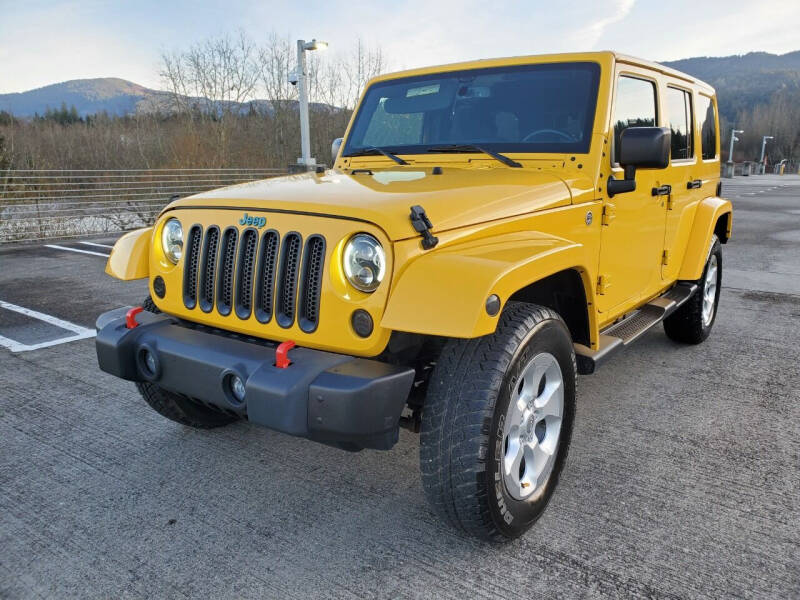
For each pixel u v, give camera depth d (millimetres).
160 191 14820
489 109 3283
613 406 3799
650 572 2250
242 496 2791
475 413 2119
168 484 2891
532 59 3330
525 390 2379
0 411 3699
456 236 2240
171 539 2471
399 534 2506
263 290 2330
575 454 3178
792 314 6035
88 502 2736
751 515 2609
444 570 2279
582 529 2523
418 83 3588
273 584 2207
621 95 3223
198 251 2533
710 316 5082
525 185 2670
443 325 1927
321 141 28844
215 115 28641
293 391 2008
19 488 2846
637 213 3479
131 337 2533
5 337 5227
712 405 3809
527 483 2455
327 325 2176
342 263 2150
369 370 2045
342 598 2135
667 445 3277
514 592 2154
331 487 2873
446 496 2191
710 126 4926
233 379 2234
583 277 2666
